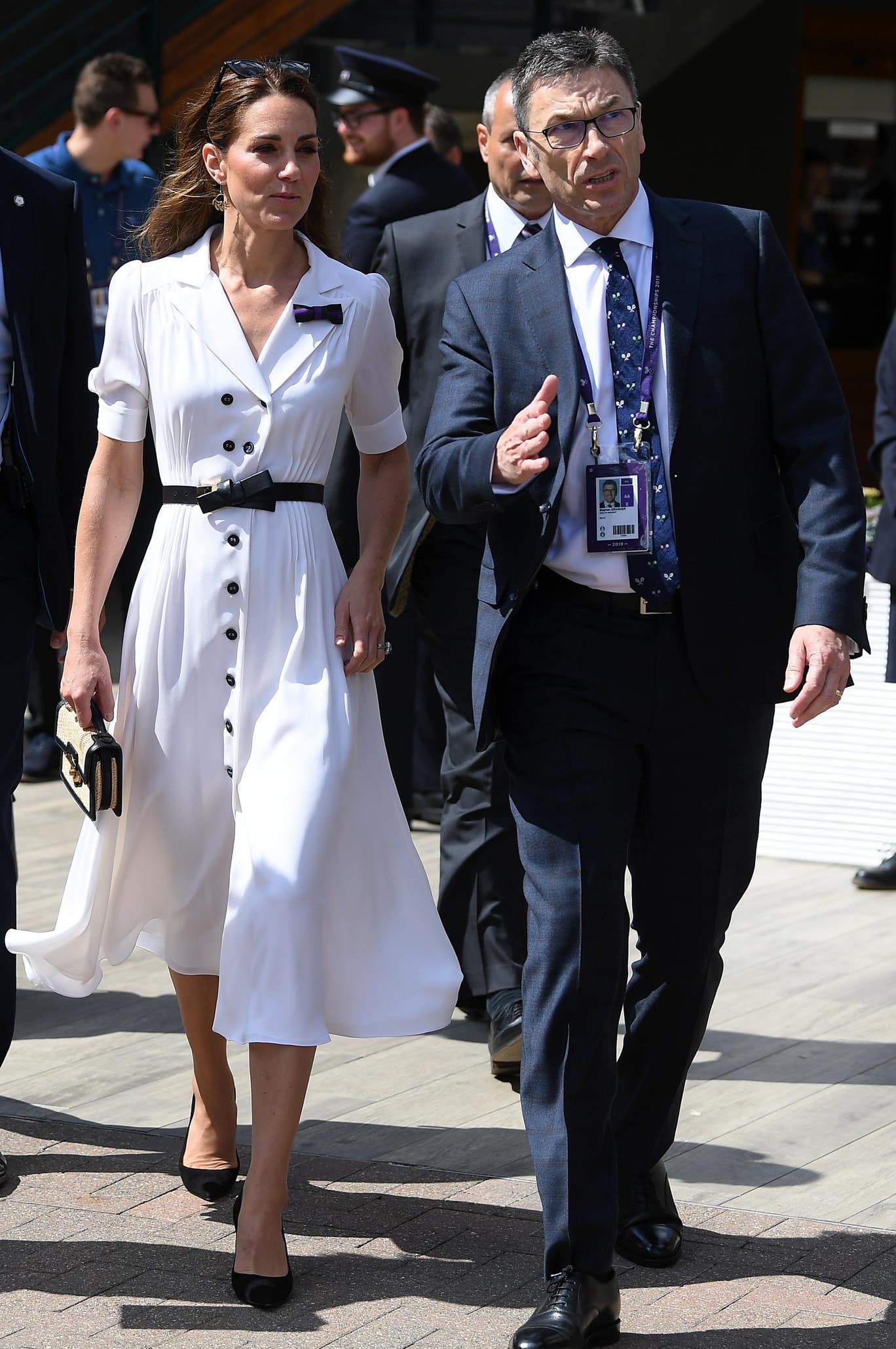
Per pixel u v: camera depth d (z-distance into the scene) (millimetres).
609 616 6121
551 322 6164
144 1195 7195
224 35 19094
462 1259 6641
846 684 5887
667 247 6176
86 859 6789
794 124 24953
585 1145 5934
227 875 6828
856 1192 7250
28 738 14914
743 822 6363
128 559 11602
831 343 26172
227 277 6707
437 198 12578
